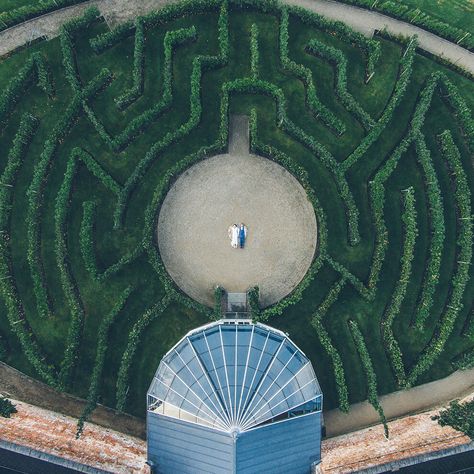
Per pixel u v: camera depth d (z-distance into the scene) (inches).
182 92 1898.4
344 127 1838.1
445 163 1910.7
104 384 1817.2
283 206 1887.3
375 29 1946.4
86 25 1902.1
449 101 1904.5
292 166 1834.4
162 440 1560.0
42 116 1903.3
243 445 1444.4
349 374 1833.2
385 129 1899.6
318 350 1829.5
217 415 1461.6
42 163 1814.7
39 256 1849.2
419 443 1644.9
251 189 1887.3
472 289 1886.1
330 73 1918.1
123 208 1828.2
